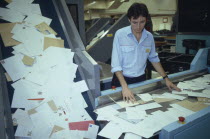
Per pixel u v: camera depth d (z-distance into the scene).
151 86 1.26
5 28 1.28
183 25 2.36
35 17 1.43
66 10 1.47
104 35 2.20
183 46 2.37
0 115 0.87
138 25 1.08
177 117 0.88
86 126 1.02
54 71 1.24
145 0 6.13
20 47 1.25
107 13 5.58
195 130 0.85
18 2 1.44
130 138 0.75
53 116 1.05
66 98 1.15
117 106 1.02
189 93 1.16
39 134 0.98
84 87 1.22
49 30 1.41
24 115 1.03
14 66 1.17
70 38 1.46
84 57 1.20
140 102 1.06
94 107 1.07
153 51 1.39
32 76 1.18
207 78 1.46
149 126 0.81
